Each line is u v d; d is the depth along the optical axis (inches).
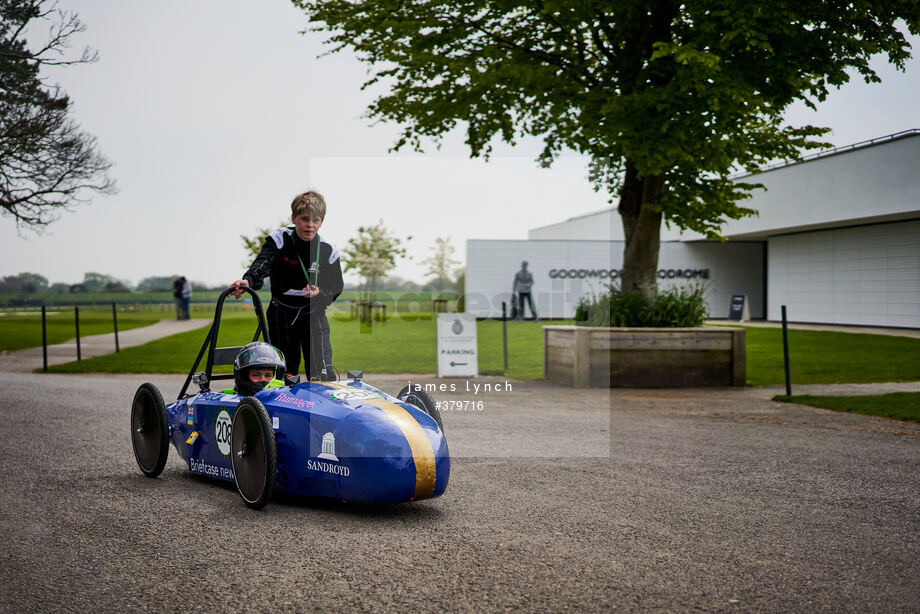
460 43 626.2
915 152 1026.7
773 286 1446.9
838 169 1160.2
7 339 1048.8
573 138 578.6
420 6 602.9
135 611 142.7
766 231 1352.1
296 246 248.1
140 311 2379.4
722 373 559.8
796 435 346.0
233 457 219.5
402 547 179.8
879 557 175.8
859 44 514.9
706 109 503.8
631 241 621.3
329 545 181.0
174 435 261.4
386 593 151.2
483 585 155.6
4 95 880.9
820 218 1200.8
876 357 752.3
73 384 533.3
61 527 195.6
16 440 319.6
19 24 860.6
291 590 152.8
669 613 142.0
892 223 1177.4
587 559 172.1
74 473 259.9
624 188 628.7
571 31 614.9
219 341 946.7
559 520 203.8
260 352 237.3
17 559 171.2
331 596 149.6
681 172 593.0
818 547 182.7
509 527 197.2
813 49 514.6
